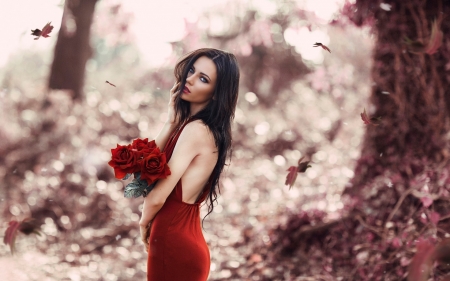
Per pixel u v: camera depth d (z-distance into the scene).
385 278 3.81
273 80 14.06
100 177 7.07
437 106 4.40
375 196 4.36
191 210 2.54
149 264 2.52
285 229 4.86
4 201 6.47
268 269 4.54
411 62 4.44
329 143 9.69
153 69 13.28
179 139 2.46
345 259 4.30
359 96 10.55
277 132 10.09
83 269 4.98
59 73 9.61
